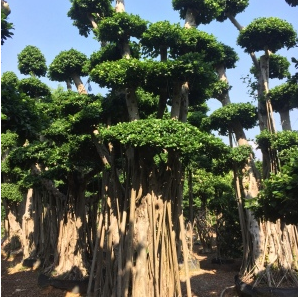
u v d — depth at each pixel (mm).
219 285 15633
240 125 16234
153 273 9289
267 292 12734
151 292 9164
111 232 10477
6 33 7832
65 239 15688
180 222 9938
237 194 15797
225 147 10125
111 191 11234
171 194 10070
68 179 16094
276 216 7934
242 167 15750
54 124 13945
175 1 14023
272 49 16484
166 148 9344
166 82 10359
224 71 18203
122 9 13742
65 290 14258
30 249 21500
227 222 20578
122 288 9258
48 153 15883
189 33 11109
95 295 10539
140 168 10055
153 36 10555
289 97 15703
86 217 17328
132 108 10883
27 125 7957
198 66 9766
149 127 9125
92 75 10438
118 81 10062
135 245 9578
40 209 20984
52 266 15859
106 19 11727
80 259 15219
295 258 14188
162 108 11094
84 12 16406
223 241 20484
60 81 17719
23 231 22156
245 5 17906
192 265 18859
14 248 26219
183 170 10938
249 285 13422
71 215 15977
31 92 20953
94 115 11430
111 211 11047
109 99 12031
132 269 9375
